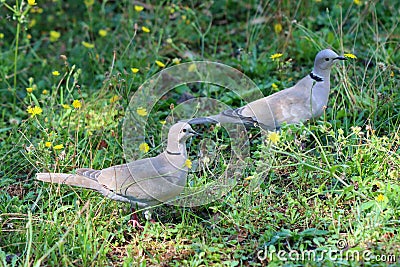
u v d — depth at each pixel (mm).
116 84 7816
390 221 5836
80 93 7574
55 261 5582
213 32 9859
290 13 9727
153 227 6062
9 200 6496
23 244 5902
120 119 7594
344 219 5965
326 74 7074
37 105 7656
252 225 5973
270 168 6531
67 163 6762
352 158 6508
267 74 8656
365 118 7582
